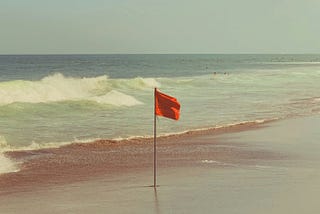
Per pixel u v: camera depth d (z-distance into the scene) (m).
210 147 15.41
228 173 11.36
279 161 12.91
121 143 16.16
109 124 20.22
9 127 18.89
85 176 11.39
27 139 16.56
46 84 30.84
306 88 41.31
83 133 17.97
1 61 142.00
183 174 11.34
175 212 8.16
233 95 34.06
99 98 27.58
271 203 8.62
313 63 144.75
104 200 9.05
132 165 12.67
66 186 10.36
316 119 22.41
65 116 22.25
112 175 11.46
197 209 8.30
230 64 134.62
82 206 8.65
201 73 76.00
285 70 84.00
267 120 22.00
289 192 9.41
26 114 22.45
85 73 75.19
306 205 8.48
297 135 17.83
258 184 10.13
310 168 11.89
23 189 10.09
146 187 10.07
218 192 9.48
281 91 37.97
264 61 177.50
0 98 25.41
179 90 37.94
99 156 13.97
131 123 20.61
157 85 41.66
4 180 11.00
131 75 71.06
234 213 8.05
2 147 15.09
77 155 14.11
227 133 18.41
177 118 9.97
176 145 15.84
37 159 13.48
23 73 70.25
